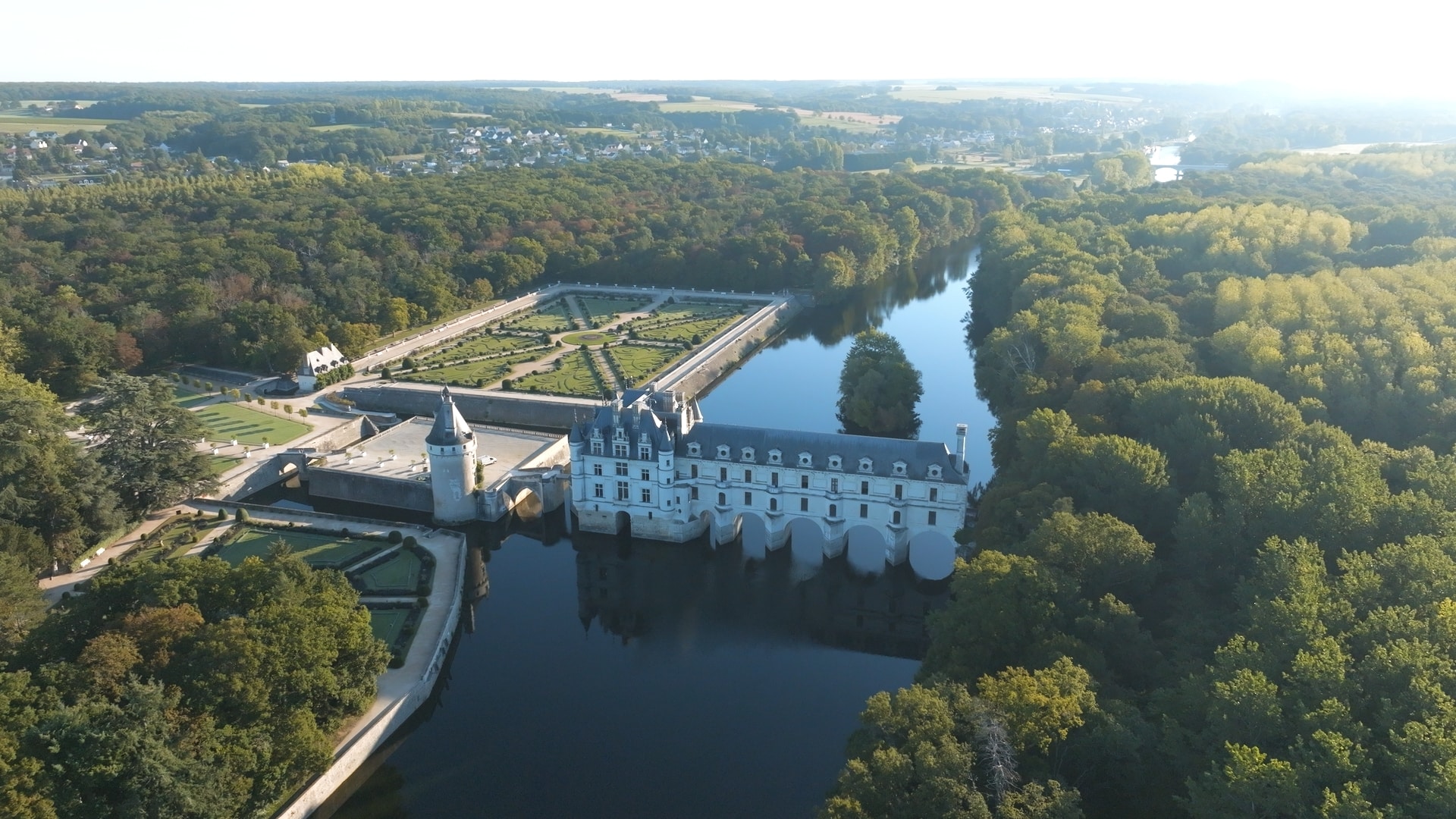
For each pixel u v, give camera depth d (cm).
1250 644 13400
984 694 13012
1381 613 13600
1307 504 16950
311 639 14538
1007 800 11169
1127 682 14712
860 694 18125
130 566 15562
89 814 11388
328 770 14650
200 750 12394
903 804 11550
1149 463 19100
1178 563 17350
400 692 16775
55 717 11588
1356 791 10481
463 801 15112
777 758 16188
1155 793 12512
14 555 18200
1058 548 16412
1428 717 11475
